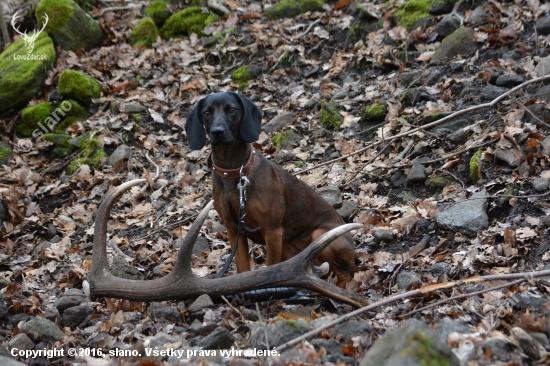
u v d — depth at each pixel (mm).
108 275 4336
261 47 9609
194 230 4340
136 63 9797
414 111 7355
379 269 5133
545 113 6465
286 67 9227
